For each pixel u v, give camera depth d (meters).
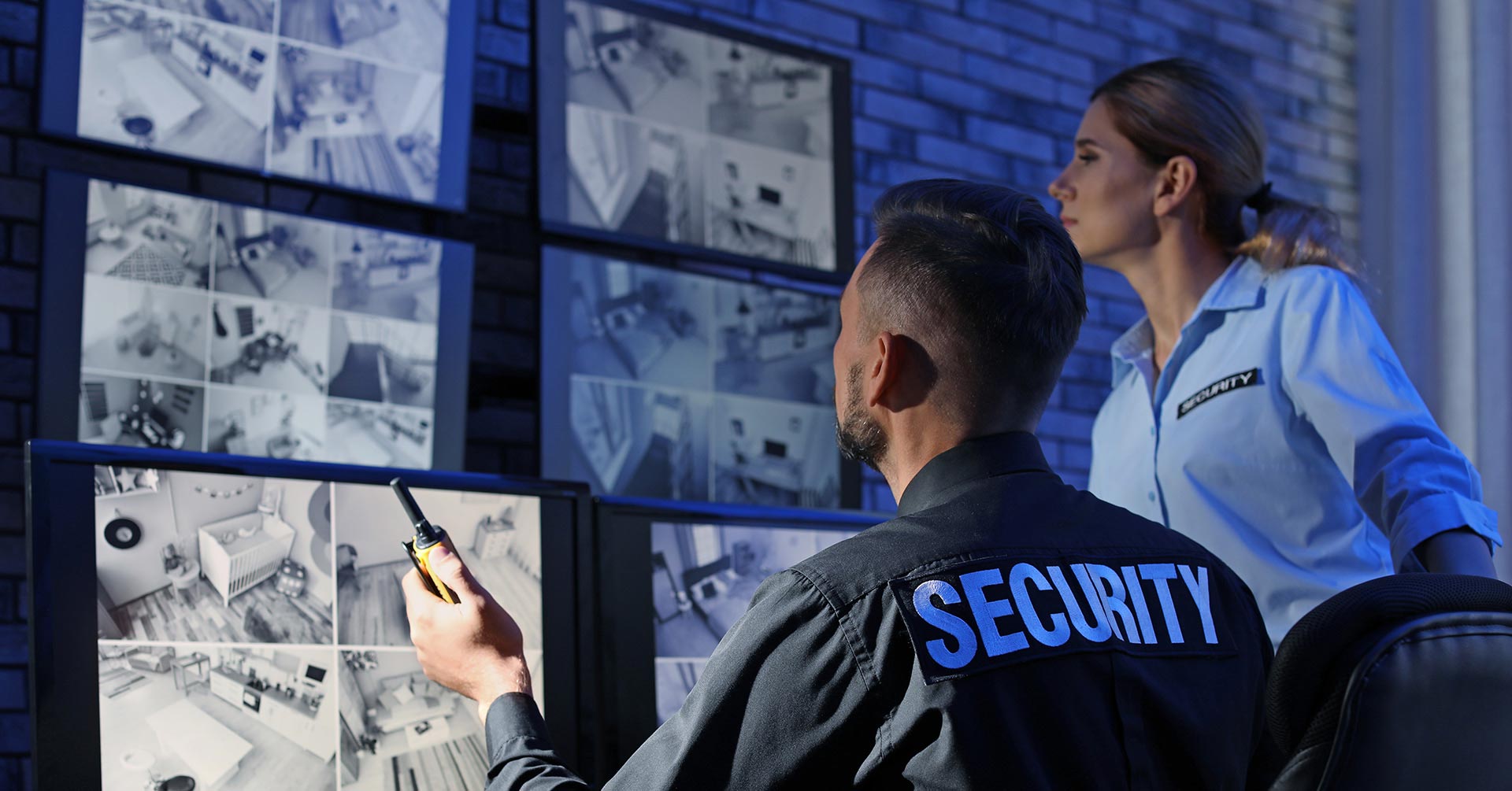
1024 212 0.95
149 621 1.18
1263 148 1.52
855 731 0.80
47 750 1.10
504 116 2.30
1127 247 1.55
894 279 0.94
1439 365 3.26
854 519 1.82
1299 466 1.41
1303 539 1.41
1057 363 0.94
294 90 1.98
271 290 1.91
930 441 0.93
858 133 2.72
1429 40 3.40
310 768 1.23
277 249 1.93
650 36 2.39
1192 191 1.51
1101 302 3.05
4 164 1.87
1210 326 1.50
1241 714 0.88
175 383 1.80
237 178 1.98
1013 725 0.78
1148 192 1.52
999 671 0.79
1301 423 1.41
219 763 1.18
